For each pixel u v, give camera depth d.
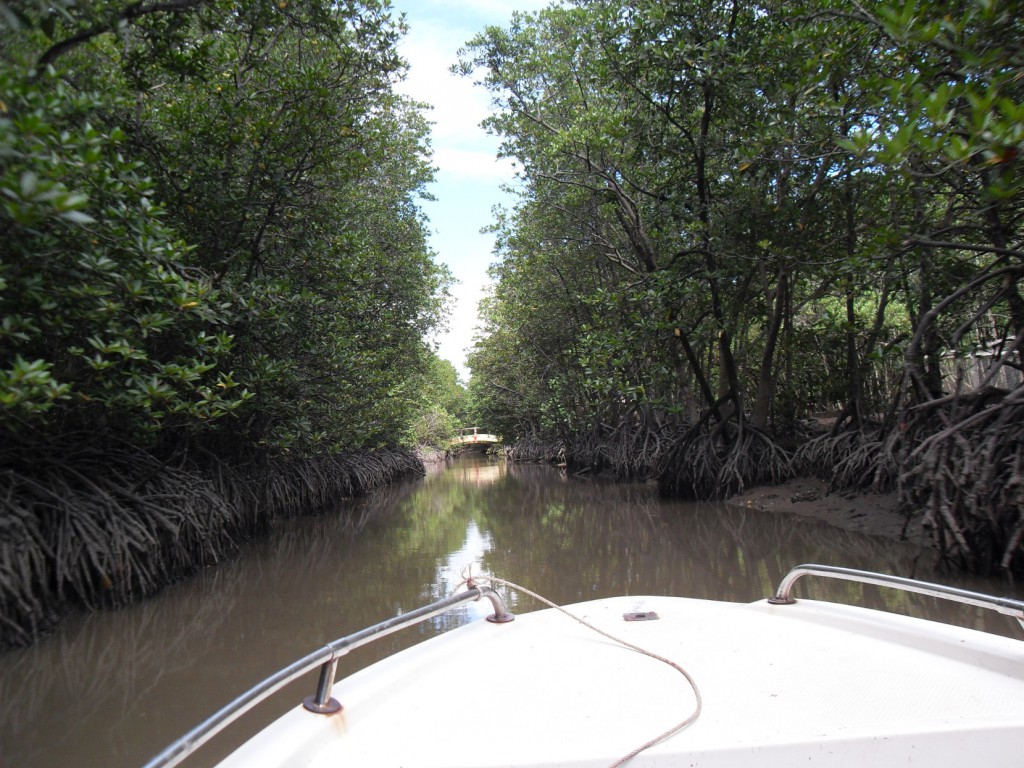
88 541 6.30
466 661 2.24
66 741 3.68
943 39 5.12
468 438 55.97
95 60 7.16
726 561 7.67
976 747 1.67
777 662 2.18
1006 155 4.12
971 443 6.29
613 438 21.16
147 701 4.22
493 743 1.68
